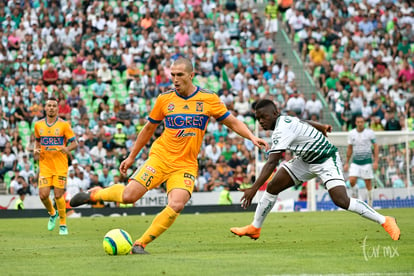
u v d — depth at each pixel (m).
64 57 68.88
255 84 70.25
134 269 15.62
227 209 54.34
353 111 67.62
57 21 71.81
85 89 66.06
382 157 56.75
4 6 72.81
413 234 26.00
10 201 51.47
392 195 56.19
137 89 66.38
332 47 76.88
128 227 34.06
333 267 15.82
